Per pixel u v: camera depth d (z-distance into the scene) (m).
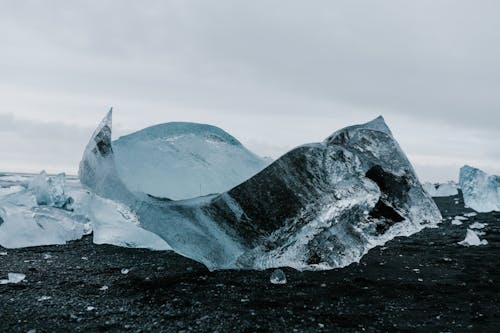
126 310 2.16
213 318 2.07
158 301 2.33
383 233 3.53
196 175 3.72
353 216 3.45
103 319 2.02
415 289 2.68
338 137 3.80
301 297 2.48
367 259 3.60
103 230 3.97
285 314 2.16
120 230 3.90
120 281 2.74
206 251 3.17
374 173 3.59
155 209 3.34
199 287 2.65
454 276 3.02
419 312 2.23
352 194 3.32
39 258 3.37
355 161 3.45
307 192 3.30
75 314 2.08
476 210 7.52
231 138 4.21
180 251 3.27
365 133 3.76
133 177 3.55
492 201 7.42
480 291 2.64
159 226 3.32
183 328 1.92
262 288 2.66
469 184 7.86
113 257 3.47
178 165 3.73
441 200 9.50
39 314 2.06
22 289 2.48
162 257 3.51
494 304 2.38
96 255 3.53
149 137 3.93
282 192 3.29
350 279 2.93
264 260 3.23
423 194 3.69
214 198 3.35
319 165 3.37
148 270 3.06
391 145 3.73
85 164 3.70
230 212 3.28
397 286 2.75
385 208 3.55
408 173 3.66
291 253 3.28
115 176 3.43
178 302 2.32
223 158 3.95
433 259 3.60
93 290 2.51
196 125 4.17
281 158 3.37
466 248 4.08
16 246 3.80
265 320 2.06
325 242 3.34
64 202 5.24
